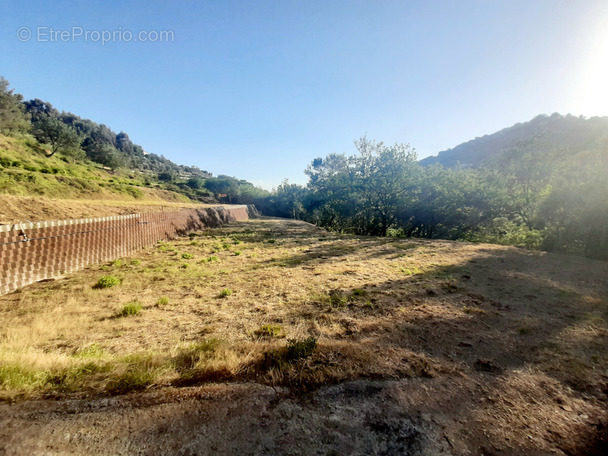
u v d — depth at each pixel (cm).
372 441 216
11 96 4719
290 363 324
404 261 1090
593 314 533
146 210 2111
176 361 337
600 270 899
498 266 966
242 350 364
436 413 254
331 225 3916
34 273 796
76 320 527
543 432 238
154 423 224
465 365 348
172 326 505
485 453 213
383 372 316
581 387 307
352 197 2989
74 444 200
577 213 1218
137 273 916
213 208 3222
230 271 956
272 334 459
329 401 261
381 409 253
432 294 667
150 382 285
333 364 327
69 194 2684
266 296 681
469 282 768
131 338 452
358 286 751
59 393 261
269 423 229
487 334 446
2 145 3853
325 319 527
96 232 1084
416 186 2572
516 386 304
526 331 456
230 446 204
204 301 649
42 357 336
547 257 1121
